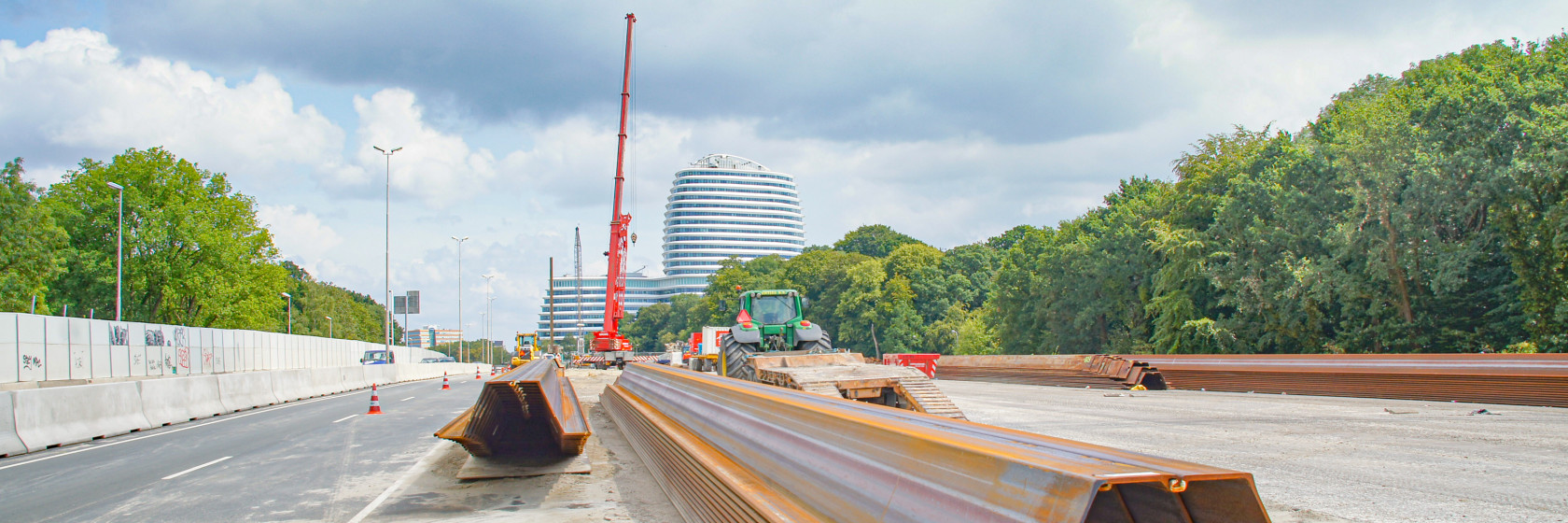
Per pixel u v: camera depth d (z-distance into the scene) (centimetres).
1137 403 1725
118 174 4691
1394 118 2670
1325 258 2750
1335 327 3020
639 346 17775
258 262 5347
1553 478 750
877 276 8181
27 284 3703
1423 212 2547
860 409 555
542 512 731
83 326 2684
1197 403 1680
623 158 5069
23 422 1273
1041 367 2628
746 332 1838
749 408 700
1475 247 2391
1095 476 251
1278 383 1925
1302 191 3020
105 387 1518
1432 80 3142
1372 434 1089
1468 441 1005
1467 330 2578
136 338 3005
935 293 8062
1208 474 248
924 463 366
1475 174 2397
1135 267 4256
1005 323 5381
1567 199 2059
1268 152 3531
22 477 1014
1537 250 2219
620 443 1233
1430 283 2530
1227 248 3269
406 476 939
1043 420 1402
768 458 566
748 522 494
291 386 2580
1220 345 3200
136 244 4681
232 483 923
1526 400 1445
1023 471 291
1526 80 2733
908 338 7525
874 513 382
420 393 2797
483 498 801
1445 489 712
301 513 748
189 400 1856
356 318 11875
